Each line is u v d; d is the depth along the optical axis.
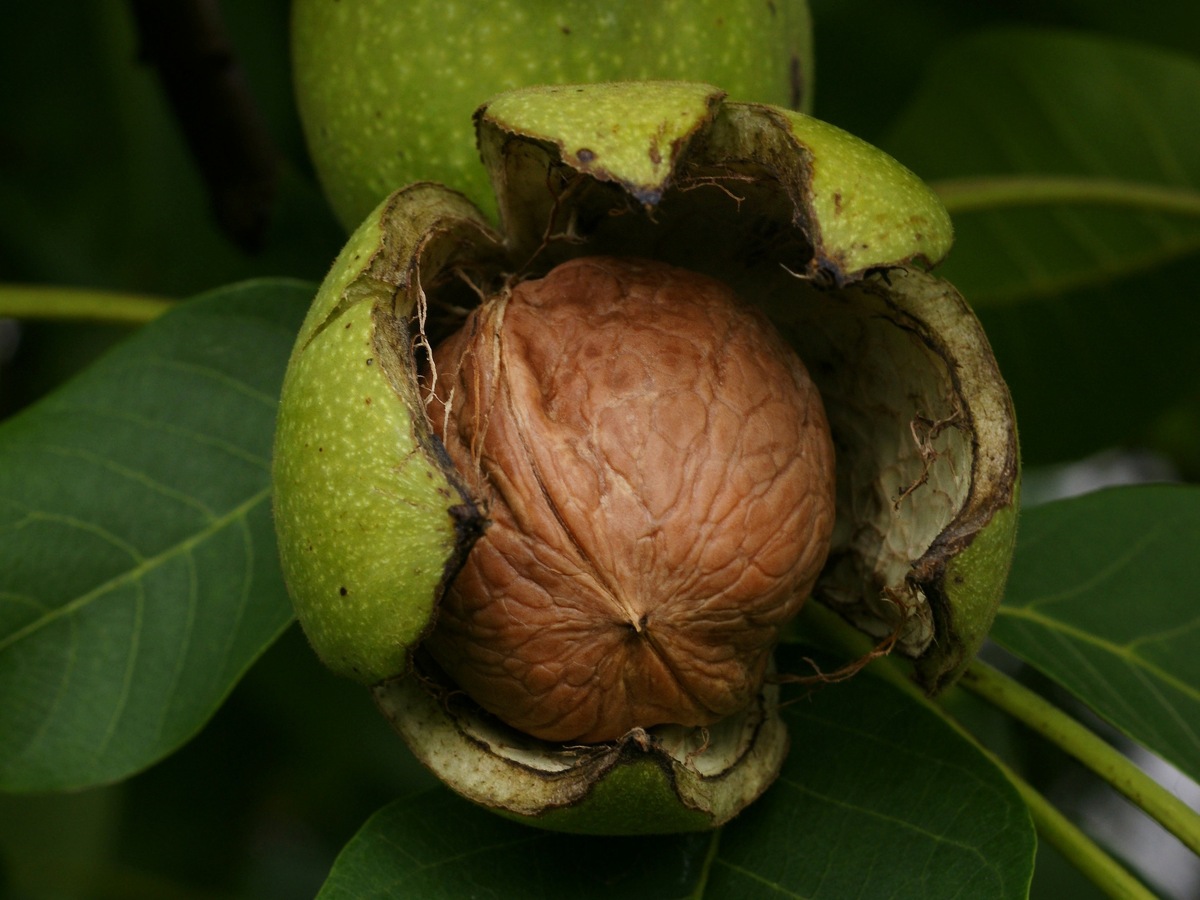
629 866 0.23
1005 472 0.22
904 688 0.24
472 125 0.23
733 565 0.22
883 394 0.24
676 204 0.23
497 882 0.23
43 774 0.24
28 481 0.25
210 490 0.25
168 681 0.25
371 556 0.21
